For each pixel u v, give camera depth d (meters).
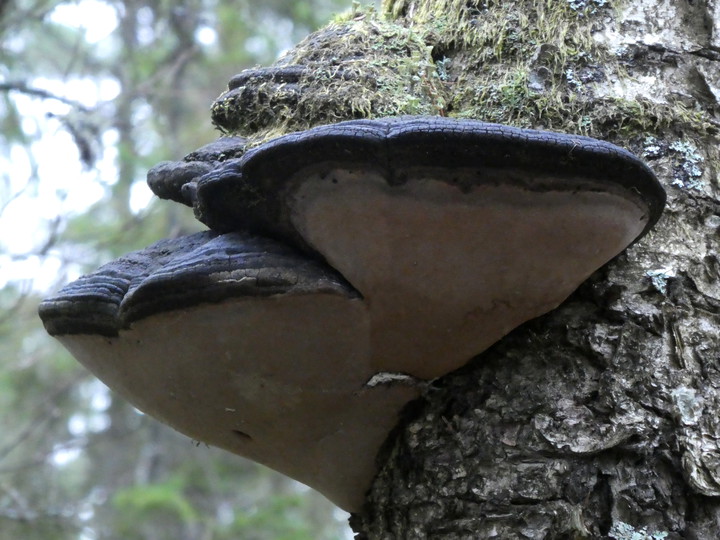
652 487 1.99
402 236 1.77
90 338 2.14
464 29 2.46
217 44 8.91
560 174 1.69
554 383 2.06
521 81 2.31
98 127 5.64
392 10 2.79
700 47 2.37
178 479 9.42
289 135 1.76
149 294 1.88
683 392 2.03
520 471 2.01
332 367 2.00
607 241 1.84
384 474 2.28
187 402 2.17
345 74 2.32
